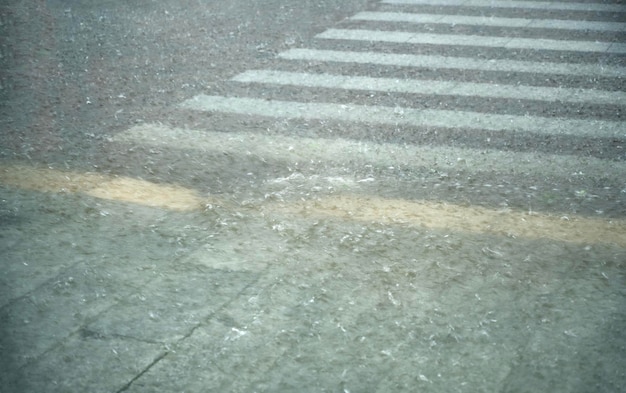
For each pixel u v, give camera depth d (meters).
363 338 3.54
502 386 3.25
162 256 4.24
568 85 6.90
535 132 5.98
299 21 8.68
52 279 4.02
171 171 5.30
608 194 5.02
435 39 8.13
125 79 6.97
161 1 9.36
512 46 7.92
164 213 4.73
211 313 3.73
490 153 5.62
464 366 3.36
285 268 4.12
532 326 3.64
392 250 4.31
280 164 5.43
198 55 7.59
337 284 3.97
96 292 3.91
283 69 7.25
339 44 7.95
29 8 9.04
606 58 7.57
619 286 3.98
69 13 8.87
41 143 5.70
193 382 3.28
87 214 4.70
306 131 5.97
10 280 4.00
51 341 3.54
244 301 3.83
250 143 5.74
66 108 6.35
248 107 6.39
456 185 5.13
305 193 5.00
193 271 4.09
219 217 4.67
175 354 3.45
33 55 7.56
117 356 3.44
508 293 3.90
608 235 4.49
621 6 9.30
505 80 7.02
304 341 3.52
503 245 4.37
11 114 6.21
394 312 3.74
